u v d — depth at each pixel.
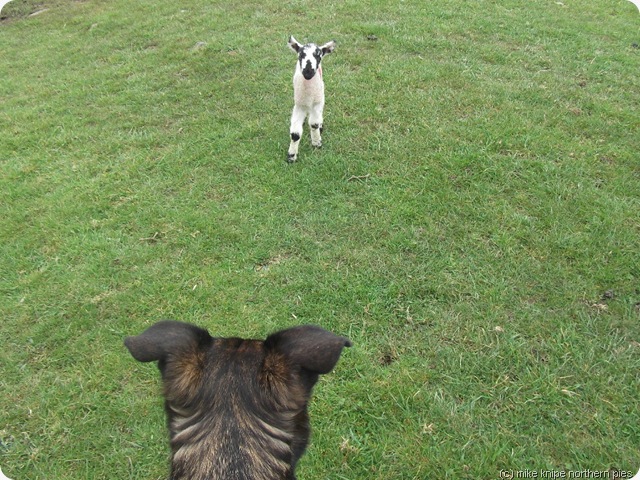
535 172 1.96
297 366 0.73
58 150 2.40
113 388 1.37
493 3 3.62
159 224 1.88
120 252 1.77
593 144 2.11
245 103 2.57
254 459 0.69
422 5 3.55
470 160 2.02
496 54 2.85
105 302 1.61
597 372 1.31
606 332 1.40
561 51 2.92
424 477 1.13
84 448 1.25
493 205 1.83
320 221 1.83
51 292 1.66
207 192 2.02
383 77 2.65
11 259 1.80
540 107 2.37
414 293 1.55
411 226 1.76
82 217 1.96
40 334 1.53
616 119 2.27
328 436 1.21
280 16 3.59
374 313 1.50
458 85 2.55
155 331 0.76
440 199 1.87
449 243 1.70
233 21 3.56
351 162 2.08
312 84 1.94
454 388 1.30
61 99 2.89
